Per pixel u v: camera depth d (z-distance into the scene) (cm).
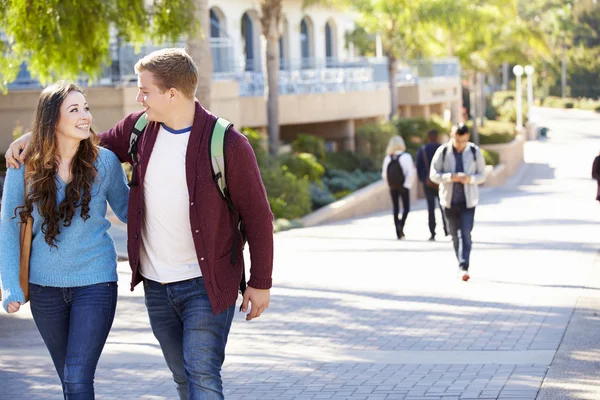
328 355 838
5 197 489
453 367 774
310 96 3500
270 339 918
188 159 462
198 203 463
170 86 459
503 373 746
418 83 4997
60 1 1484
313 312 1064
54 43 1512
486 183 4419
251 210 472
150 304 482
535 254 1587
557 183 4638
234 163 464
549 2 11662
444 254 1609
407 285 1258
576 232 2002
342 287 1251
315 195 2886
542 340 880
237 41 3984
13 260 484
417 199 3697
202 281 471
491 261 1501
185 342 466
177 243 470
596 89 12775
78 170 486
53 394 705
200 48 1894
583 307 1059
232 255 474
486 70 6228
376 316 1034
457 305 1092
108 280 496
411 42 4275
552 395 671
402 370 767
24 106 2244
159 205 467
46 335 501
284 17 4341
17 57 1623
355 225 2331
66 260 488
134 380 745
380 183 3197
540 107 13000
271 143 2938
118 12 1589
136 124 482
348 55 5119
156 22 1650
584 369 756
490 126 6247
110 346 875
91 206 490
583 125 10050
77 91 491
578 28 11988
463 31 5488
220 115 2673
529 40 6438
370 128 3644
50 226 482
